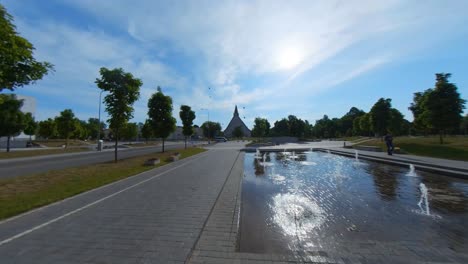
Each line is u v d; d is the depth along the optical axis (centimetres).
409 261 342
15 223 466
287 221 519
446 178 1010
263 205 639
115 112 1464
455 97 2091
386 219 530
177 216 511
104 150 2973
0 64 629
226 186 810
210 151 2517
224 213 530
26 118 2509
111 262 325
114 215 516
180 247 370
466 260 346
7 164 1504
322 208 611
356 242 411
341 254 363
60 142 4456
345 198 707
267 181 968
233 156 1917
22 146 3531
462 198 701
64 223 468
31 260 330
